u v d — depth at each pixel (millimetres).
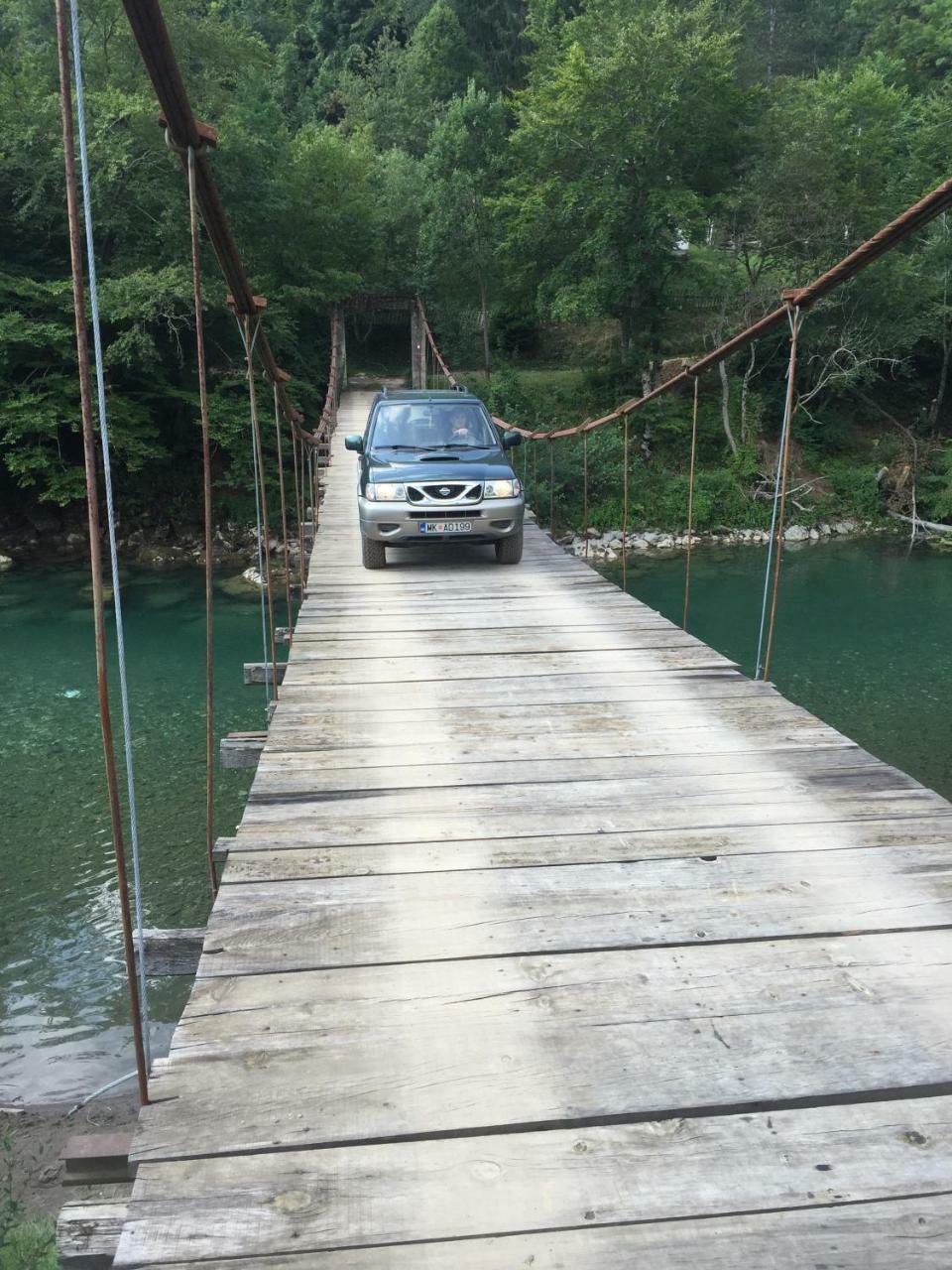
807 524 31016
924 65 54375
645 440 33375
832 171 31750
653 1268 1706
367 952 2820
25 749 12562
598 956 2797
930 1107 2164
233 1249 1742
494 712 5438
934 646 18219
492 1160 1984
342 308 37062
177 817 10453
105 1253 1964
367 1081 2223
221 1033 2404
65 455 26406
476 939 2896
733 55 32031
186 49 28625
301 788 4230
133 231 26172
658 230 31969
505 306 39094
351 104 57844
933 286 33719
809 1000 2562
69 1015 7012
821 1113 2139
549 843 3619
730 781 4305
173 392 26531
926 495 32125
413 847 3588
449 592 9188
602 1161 1982
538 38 43625
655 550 29031
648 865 3416
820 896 3160
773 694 5824
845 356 34531
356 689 5957
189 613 20281
